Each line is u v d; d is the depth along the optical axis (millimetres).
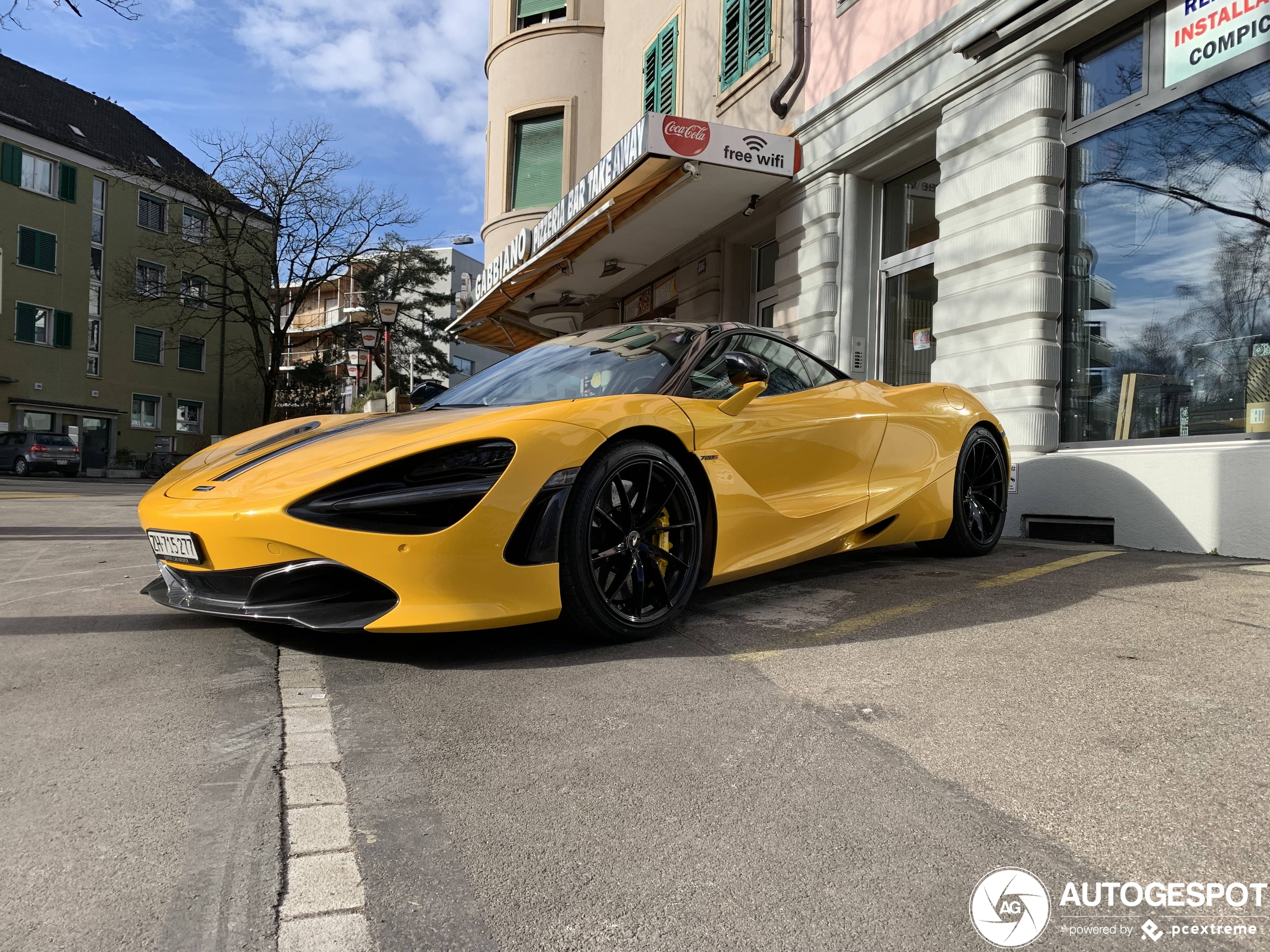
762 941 1031
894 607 2824
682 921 1072
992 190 5172
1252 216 3928
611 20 12812
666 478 2541
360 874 1185
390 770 1539
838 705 1860
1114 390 4613
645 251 9969
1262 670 2004
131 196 31062
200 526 2225
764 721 1772
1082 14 4512
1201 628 2406
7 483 15367
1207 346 4137
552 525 2248
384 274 35281
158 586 2713
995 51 5129
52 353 28641
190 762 1569
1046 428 4879
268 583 2219
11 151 27531
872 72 6324
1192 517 3963
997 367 5125
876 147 6473
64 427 28969
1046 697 1865
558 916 1088
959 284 5461
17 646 2400
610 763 1567
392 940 1035
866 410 3375
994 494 4023
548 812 1375
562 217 9102
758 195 7895
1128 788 1416
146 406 31922
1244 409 3961
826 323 7102
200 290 27578
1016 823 1313
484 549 2152
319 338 35625
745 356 2729
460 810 1381
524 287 11594
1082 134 4777
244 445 2932
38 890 1136
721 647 2365
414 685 2037
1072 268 4879
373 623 2098
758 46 8398
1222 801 1362
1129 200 4539
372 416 2994
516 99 13844
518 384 3145
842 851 1238
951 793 1418
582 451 2314
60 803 1395
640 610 2447
